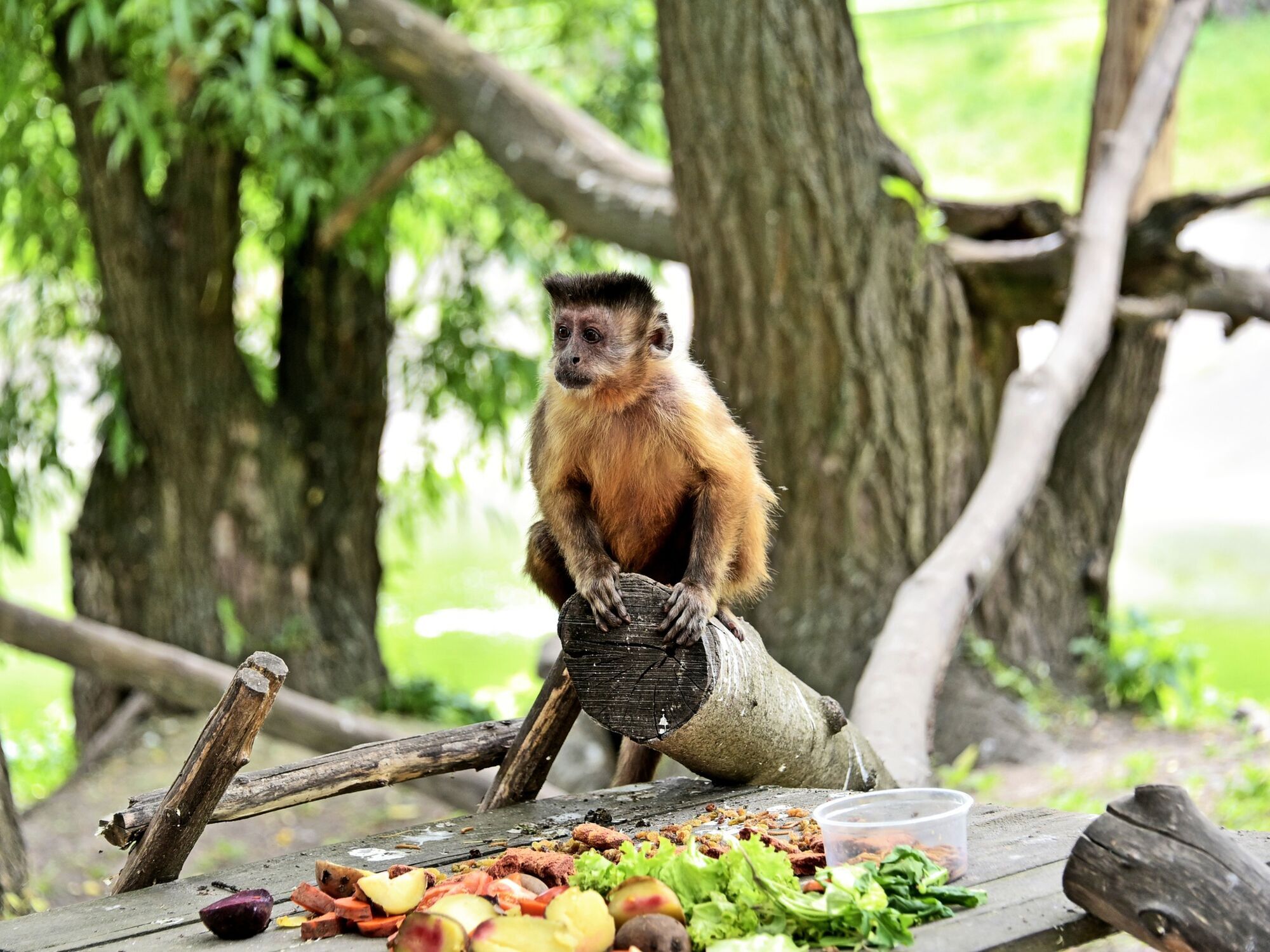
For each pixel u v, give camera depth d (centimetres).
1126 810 300
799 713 452
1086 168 1038
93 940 334
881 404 859
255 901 328
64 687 1727
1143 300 889
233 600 1124
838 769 482
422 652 1719
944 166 2033
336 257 1173
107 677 989
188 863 898
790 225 835
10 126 1052
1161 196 1042
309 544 1168
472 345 1235
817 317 848
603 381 485
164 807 382
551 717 461
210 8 948
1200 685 1002
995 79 2028
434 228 1288
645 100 1212
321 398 1187
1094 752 873
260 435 1139
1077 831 368
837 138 832
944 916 302
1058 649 959
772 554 887
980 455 916
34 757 1282
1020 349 959
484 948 278
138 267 1061
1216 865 288
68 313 1183
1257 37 1892
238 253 1274
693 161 845
